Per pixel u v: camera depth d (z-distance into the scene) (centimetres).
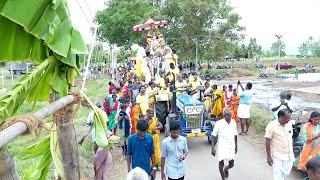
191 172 794
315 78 3556
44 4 216
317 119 639
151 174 598
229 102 1201
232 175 766
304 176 732
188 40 3912
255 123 1209
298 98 2061
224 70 4600
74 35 250
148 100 1088
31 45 244
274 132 605
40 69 238
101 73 3938
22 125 182
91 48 300
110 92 1377
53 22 224
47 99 273
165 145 571
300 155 677
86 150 850
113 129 966
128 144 580
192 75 1253
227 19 3981
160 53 1496
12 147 898
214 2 3988
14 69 3128
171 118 970
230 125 699
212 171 799
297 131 772
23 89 225
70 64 253
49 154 310
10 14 203
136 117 936
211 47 4003
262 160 863
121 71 2591
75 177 269
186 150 578
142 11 3922
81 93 271
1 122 206
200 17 3831
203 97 1182
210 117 1117
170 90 1034
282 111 597
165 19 3803
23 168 715
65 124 260
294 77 3712
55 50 230
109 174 794
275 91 2539
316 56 7488
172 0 3953
